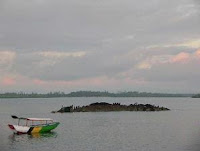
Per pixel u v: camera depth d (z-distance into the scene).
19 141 57.38
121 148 49.34
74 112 147.25
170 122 98.31
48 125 69.50
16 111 161.25
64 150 48.16
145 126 86.19
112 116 124.06
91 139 59.91
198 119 110.75
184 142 54.81
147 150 47.44
